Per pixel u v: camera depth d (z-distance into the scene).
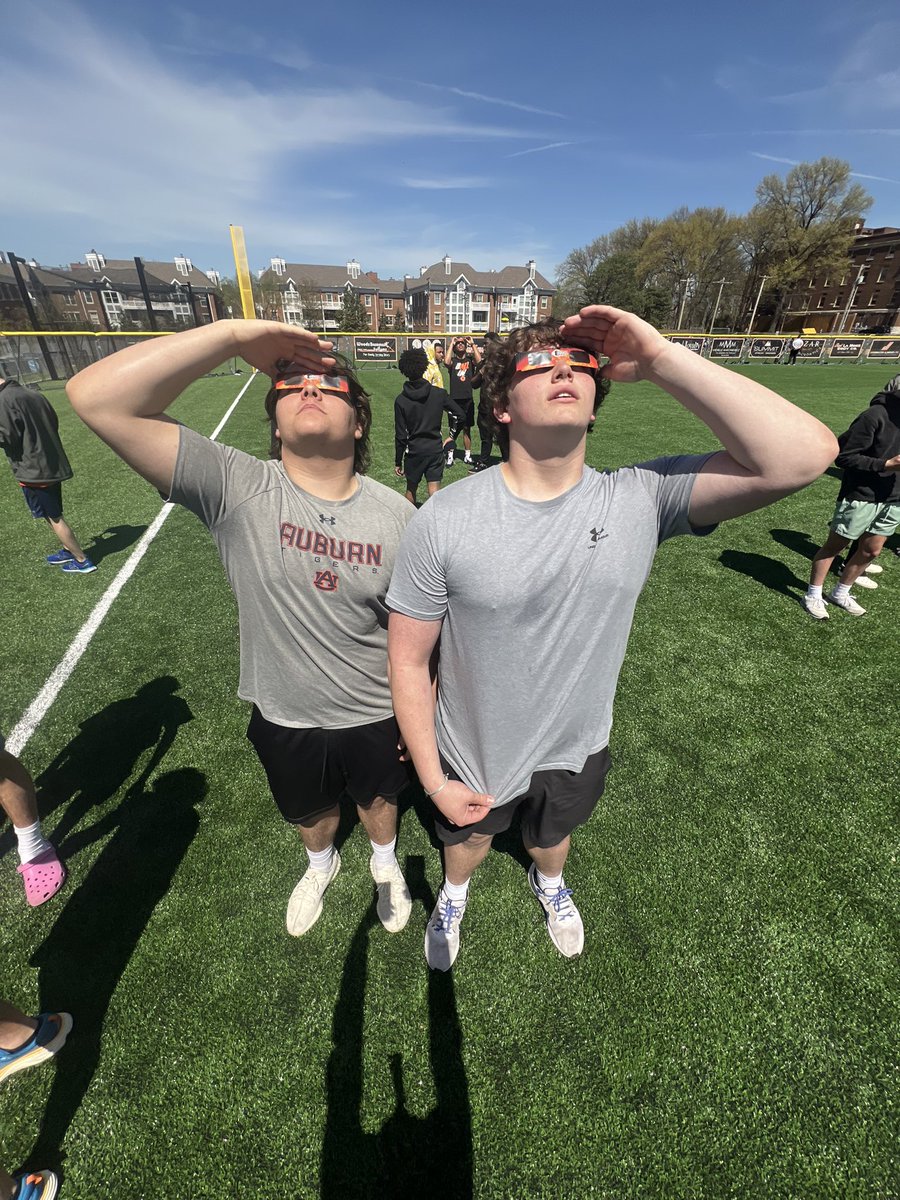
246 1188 1.31
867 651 3.40
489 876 2.00
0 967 1.73
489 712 1.26
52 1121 1.40
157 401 1.12
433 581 1.12
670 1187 1.30
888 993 1.67
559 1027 1.58
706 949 1.78
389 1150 1.36
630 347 1.03
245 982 1.69
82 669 3.21
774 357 28.41
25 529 5.53
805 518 5.76
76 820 2.24
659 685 3.08
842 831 2.20
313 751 1.52
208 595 4.09
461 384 7.57
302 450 1.26
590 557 1.08
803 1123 1.40
